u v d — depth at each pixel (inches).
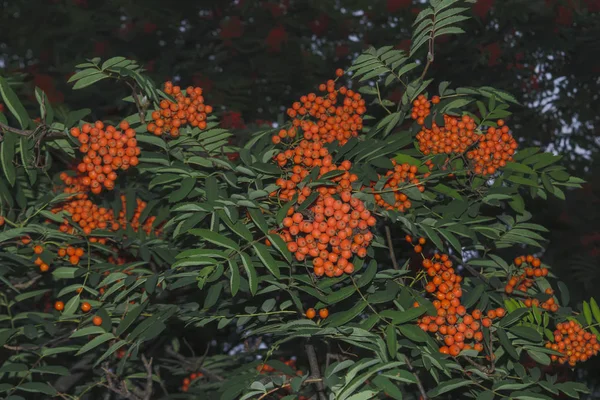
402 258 73.0
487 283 59.7
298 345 69.4
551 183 57.1
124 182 63.3
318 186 52.5
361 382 48.9
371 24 102.3
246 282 52.1
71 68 84.2
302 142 55.5
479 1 85.5
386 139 55.7
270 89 96.7
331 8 100.0
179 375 78.9
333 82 58.2
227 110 86.0
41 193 63.1
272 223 52.9
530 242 58.4
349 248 50.3
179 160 56.1
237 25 94.5
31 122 53.1
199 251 49.9
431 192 57.3
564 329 55.7
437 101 57.5
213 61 95.3
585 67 95.4
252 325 56.1
